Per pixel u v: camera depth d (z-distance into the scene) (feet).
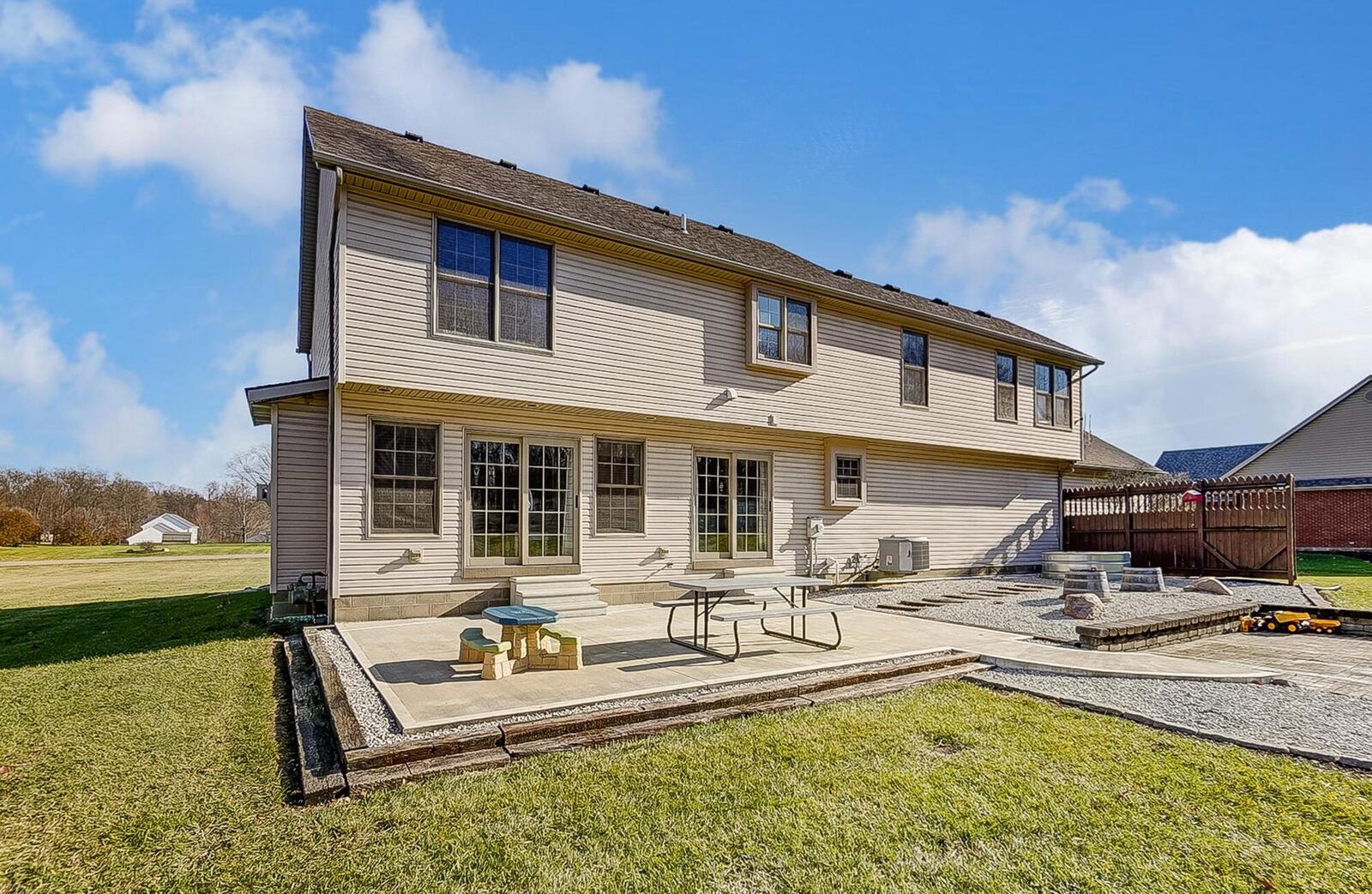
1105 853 9.84
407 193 26.50
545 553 31.76
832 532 42.73
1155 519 52.75
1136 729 15.42
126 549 134.82
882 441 44.09
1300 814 11.09
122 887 9.14
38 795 11.99
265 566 87.71
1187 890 8.91
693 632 26.48
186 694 18.40
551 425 32.42
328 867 9.54
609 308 32.40
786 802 11.53
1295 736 14.82
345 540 26.96
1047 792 11.93
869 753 13.88
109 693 18.51
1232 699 17.88
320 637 24.17
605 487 33.96
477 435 30.40
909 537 44.80
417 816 11.03
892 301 44.11
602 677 18.69
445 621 27.84
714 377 35.96
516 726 14.30
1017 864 9.57
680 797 11.71
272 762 13.55
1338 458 85.97
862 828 10.62
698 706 16.44
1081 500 57.82
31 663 22.80
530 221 29.30
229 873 9.46
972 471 51.57
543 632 20.51
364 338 25.86
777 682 18.40
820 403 40.40
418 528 28.71
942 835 10.39
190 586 54.95
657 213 44.16
